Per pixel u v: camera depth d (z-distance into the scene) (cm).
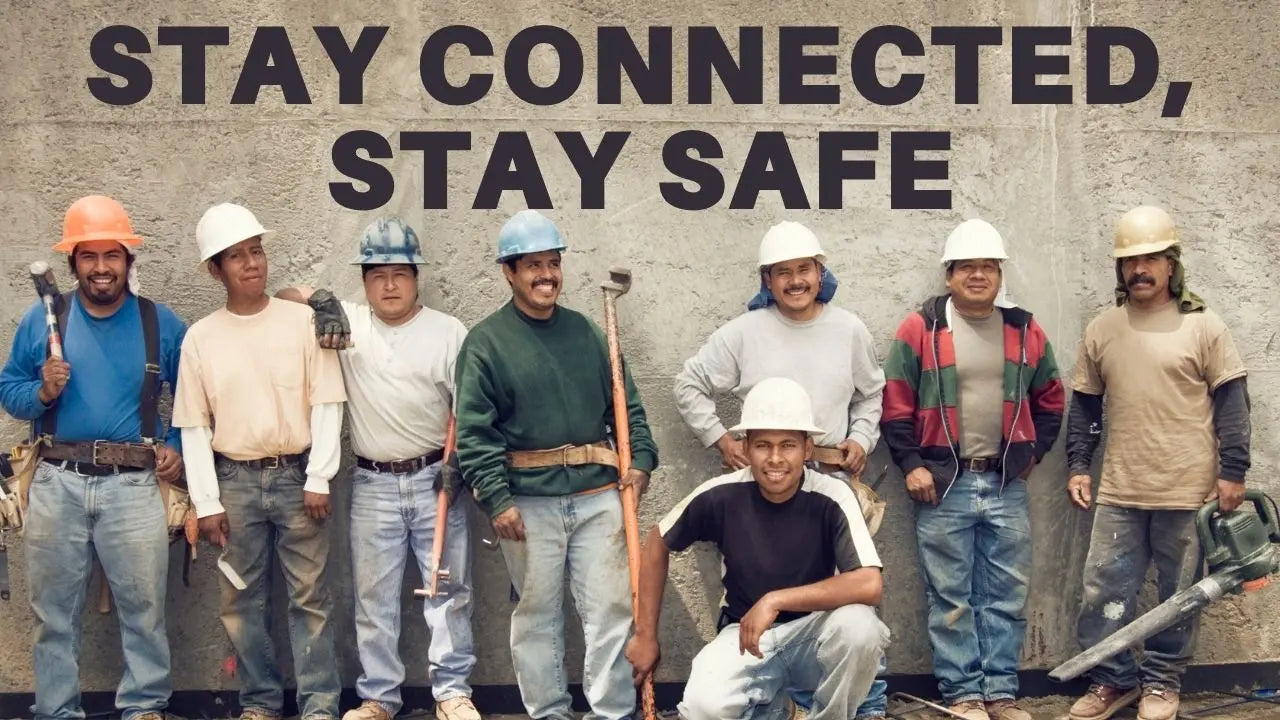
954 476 440
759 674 374
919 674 471
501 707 464
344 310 432
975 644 448
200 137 454
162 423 430
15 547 457
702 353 445
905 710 458
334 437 423
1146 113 471
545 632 420
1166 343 431
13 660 458
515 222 412
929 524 446
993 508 442
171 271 455
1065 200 471
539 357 414
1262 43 475
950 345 439
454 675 437
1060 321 473
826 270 443
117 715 459
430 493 432
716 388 442
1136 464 436
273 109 455
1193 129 473
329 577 459
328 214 457
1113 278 473
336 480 458
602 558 418
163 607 428
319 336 420
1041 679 475
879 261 469
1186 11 472
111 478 418
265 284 433
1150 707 441
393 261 423
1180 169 473
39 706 421
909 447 442
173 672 459
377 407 427
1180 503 430
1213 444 431
